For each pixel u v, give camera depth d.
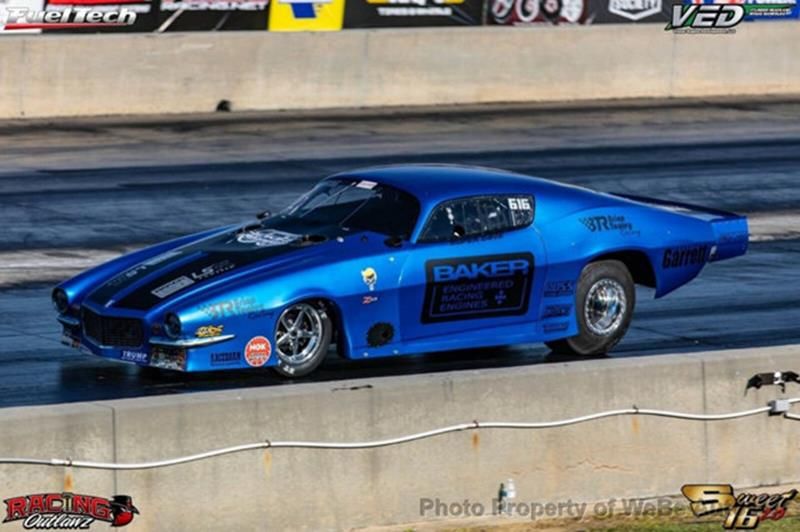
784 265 56.19
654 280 41.34
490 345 38.56
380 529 29.12
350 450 28.86
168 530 27.12
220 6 89.62
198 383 36.50
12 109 80.56
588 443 31.25
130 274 37.38
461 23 97.38
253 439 27.92
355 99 89.62
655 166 76.19
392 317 37.00
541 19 99.81
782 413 33.34
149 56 83.81
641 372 31.83
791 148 82.62
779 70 102.75
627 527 29.70
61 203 62.03
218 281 35.66
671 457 32.16
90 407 26.70
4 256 53.12
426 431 29.59
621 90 97.56
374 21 94.69
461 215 38.28
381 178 39.69
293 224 39.06
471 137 81.75
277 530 28.17
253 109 86.88
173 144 76.06
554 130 85.06
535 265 38.84
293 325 36.06
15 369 38.22
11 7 83.44
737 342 43.72
